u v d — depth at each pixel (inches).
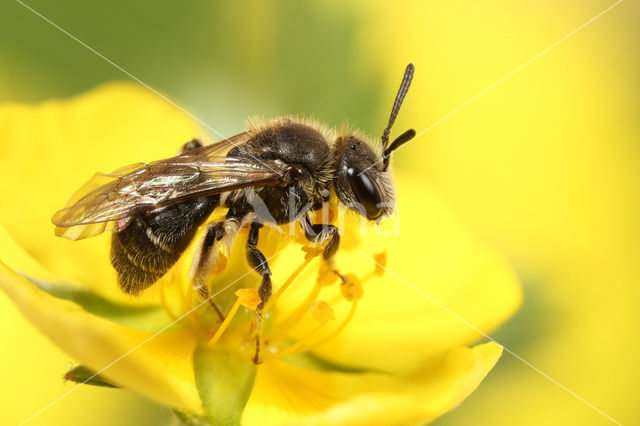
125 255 2.3
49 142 2.4
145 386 2.1
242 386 2.3
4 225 2.3
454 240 2.5
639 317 2.6
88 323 2.1
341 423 2.1
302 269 2.3
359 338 2.4
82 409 2.5
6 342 2.5
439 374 2.2
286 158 2.3
